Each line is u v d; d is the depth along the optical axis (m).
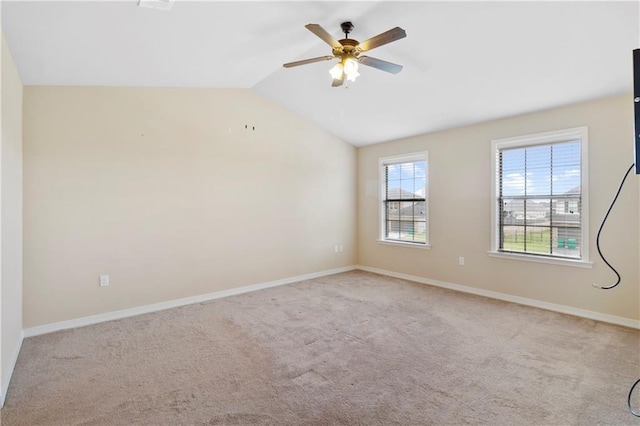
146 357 2.71
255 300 4.25
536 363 2.57
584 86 3.30
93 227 3.52
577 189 3.69
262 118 4.79
